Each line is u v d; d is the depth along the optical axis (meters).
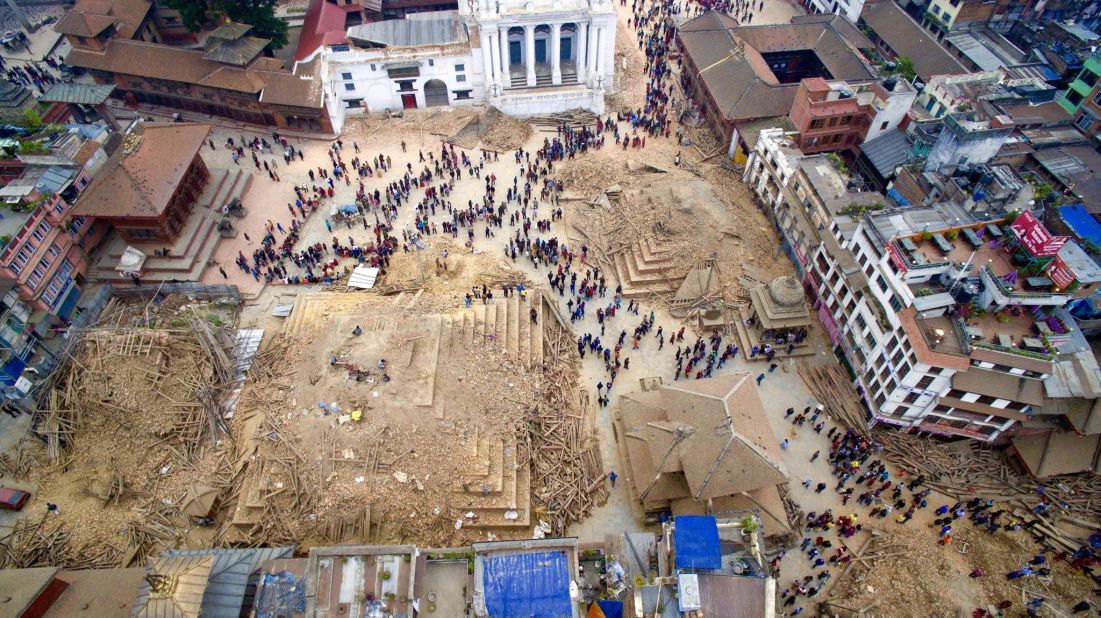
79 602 34.66
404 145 73.56
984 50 79.69
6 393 48.31
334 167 69.62
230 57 72.19
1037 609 39.88
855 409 50.66
